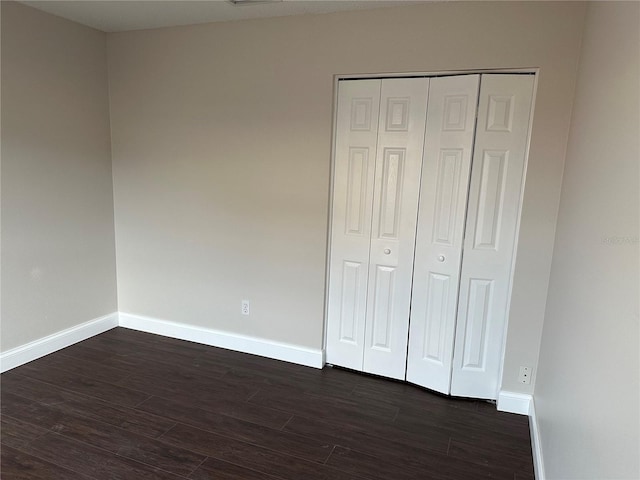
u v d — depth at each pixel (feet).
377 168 8.66
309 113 8.87
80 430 7.22
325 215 9.09
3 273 8.84
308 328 9.70
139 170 10.75
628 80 3.96
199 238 10.43
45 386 8.57
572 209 6.03
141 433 7.20
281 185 9.37
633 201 3.49
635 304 3.23
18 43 8.61
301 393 8.64
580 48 6.81
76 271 10.42
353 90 8.59
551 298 7.07
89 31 10.00
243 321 10.33
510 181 7.68
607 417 3.65
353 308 9.36
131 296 11.55
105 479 6.15
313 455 6.79
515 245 7.79
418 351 8.91
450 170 8.04
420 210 8.45
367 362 9.43
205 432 7.29
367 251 9.03
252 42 9.08
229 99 9.50
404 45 7.94
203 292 10.64
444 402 8.45
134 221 11.09
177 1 8.11
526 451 7.02
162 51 9.93
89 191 10.52
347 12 8.23
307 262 9.44
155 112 10.29
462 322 8.33
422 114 8.16
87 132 10.28
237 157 9.66
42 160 9.34
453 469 6.56
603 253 4.25
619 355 3.49
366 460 6.72
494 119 7.60
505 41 7.26
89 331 10.94
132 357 10.00
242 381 9.05
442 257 8.34
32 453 6.63
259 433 7.31
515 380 8.04
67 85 9.68
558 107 7.06
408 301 8.84
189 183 10.27
